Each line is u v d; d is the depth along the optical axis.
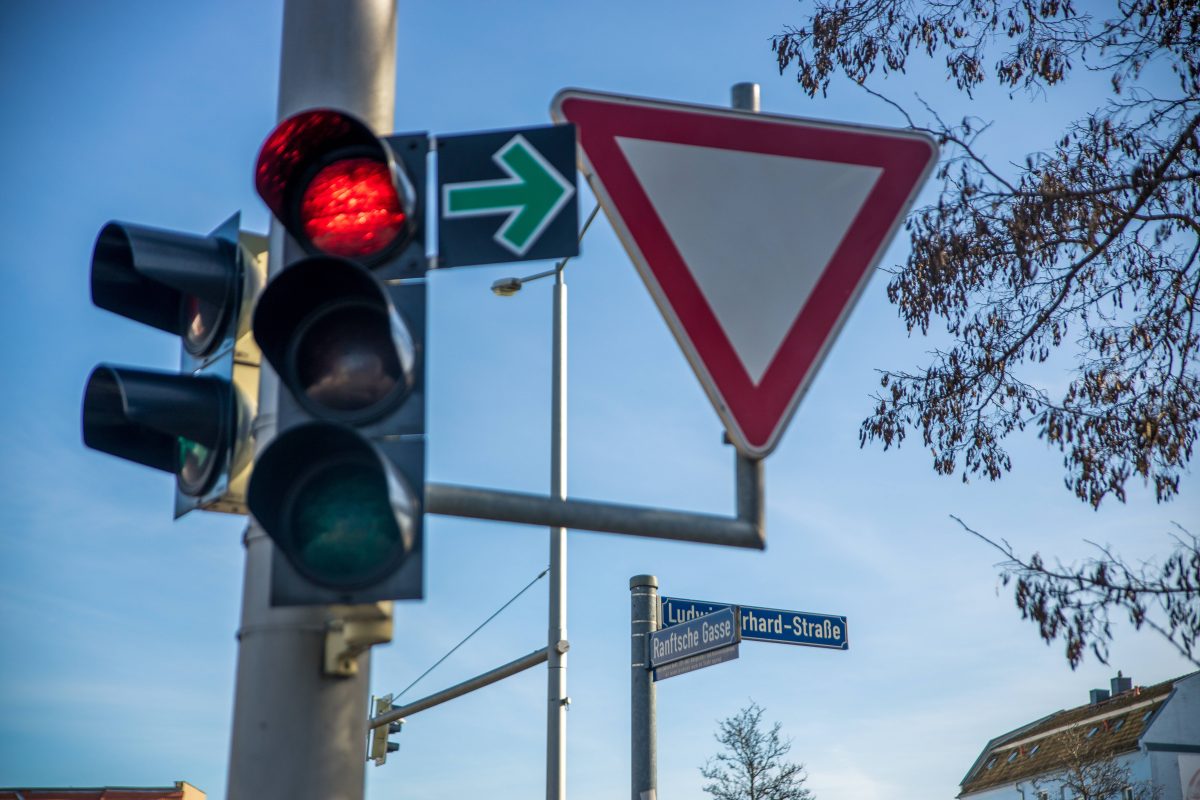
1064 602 6.52
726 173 3.14
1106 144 8.00
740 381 3.04
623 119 3.12
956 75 8.83
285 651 2.78
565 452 15.09
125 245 3.40
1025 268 7.64
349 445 2.60
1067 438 8.11
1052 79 8.52
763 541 3.01
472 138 2.97
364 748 2.80
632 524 2.92
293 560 2.53
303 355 2.72
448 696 15.05
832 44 8.98
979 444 8.41
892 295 8.39
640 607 11.73
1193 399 7.87
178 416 3.05
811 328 3.10
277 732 2.73
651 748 11.37
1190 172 7.81
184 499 3.17
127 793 39.28
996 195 7.89
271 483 2.55
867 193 3.20
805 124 3.21
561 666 13.67
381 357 2.71
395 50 3.33
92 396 3.31
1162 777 48.00
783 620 10.95
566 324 15.46
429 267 2.87
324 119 2.84
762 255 3.11
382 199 2.88
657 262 3.06
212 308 3.23
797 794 33.56
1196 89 7.92
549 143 2.98
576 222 2.93
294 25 3.24
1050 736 56.25
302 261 2.67
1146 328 8.00
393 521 2.56
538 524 2.88
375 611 2.65
